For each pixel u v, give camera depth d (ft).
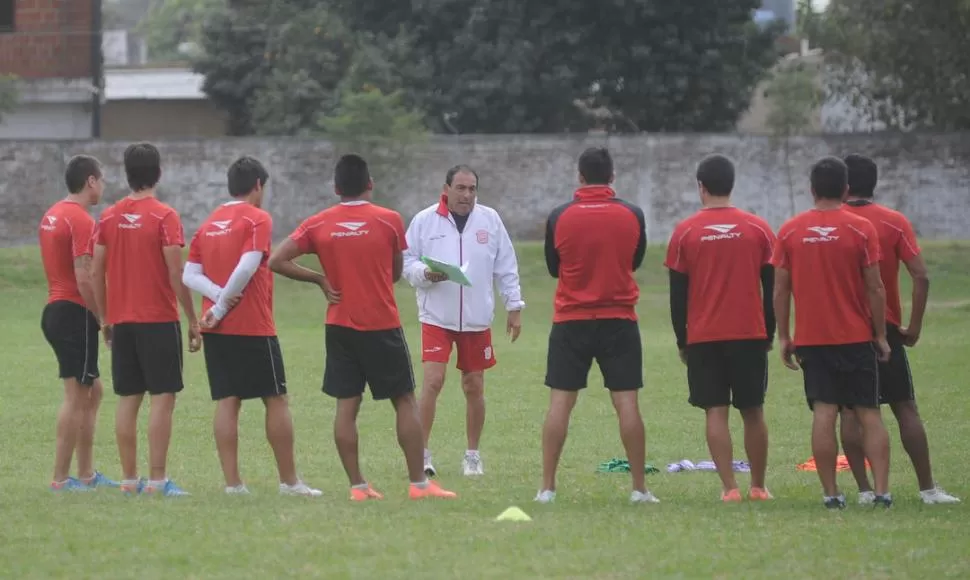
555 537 97.09
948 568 87.86
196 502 112.78
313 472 143.54
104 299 122.52
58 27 495.82
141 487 123.13
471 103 492.95
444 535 97.60
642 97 508.12
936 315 330.13
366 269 118.62
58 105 500.74
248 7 549.95
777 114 491.72
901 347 119.44
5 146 434.30
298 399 204.85
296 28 522.47
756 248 116.98
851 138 442.50
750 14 517.96
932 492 119.44
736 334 117.39
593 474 143.02
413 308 348.38
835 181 114.11
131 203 119.65
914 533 99.96
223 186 441.27
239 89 544.62
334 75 516.32
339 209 119.24
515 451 161.38
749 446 121.49
